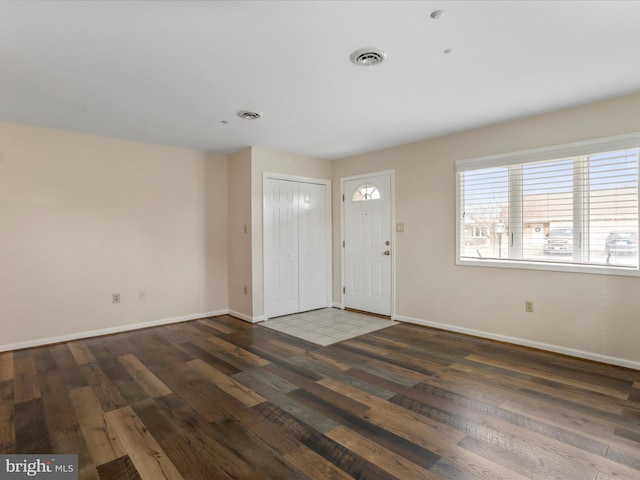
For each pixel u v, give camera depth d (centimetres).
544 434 201
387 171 466
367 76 256
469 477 167
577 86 274
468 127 377
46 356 333
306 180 510
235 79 259
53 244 374
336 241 535
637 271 290
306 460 180
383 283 477
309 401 242
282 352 342
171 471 172
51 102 299
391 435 201
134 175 426
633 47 217
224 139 420
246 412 228
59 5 173
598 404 235
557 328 332
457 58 231
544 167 341
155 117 340
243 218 470
